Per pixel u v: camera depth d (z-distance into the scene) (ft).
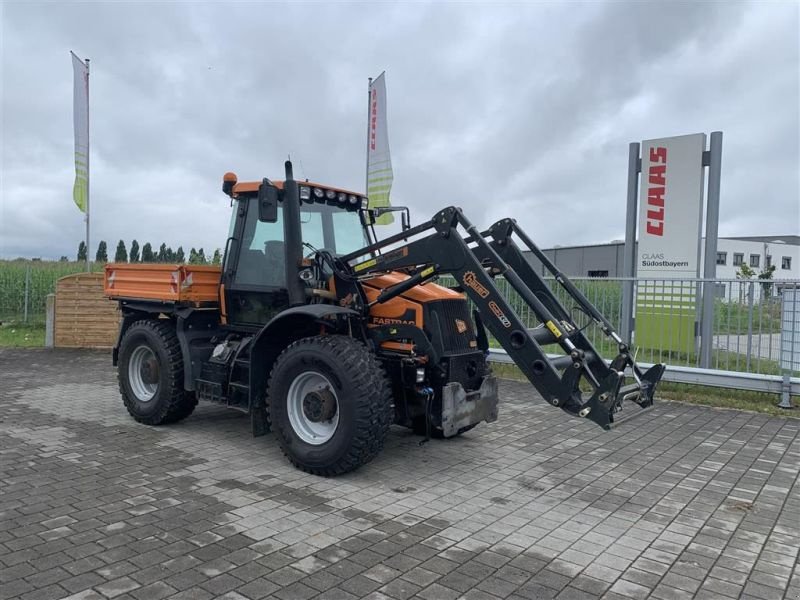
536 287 18.13
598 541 12.66
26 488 14.94
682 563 11.75
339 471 15.93
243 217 20.01
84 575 10.71
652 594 10.57
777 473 17.24
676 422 23.08
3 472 16.12
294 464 16.75
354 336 17.75
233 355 19.25
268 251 19.20
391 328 17.34
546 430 21.67
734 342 26.58
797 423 23.08
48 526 12.72
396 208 20.45
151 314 22.63
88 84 47.16
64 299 40.52
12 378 30.48
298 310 16.47
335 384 15.83
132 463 17.04
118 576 10.70
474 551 12.08
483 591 10.54
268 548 11.94
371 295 17.90
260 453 18.28
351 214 20.59
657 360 28.89
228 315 20.31
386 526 13.16
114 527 12.73
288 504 14.25
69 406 24.21
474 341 18.39
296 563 11.37
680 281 28.02
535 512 14.16
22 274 54.34
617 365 14.85
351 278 17.76
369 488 15.48
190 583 10.53
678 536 12.98
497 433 21.20
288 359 16.61
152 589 10.29
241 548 11.91
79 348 40.65
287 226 18.03
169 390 20.33
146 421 21.21
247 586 10.48
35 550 11.63
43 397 25.90
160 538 12.25
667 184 31.78
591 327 28.68
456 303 17.81
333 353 15.83
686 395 27.14
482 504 14.58
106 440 19.36
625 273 33.88
